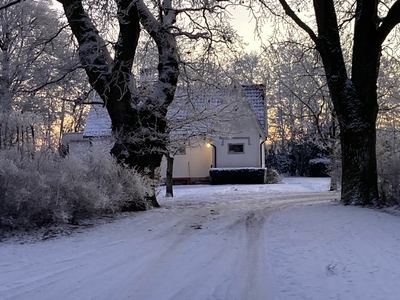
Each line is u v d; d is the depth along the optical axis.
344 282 5.53
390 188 12.86
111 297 5.09
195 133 18.33
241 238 8.56
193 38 13.37
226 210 12.87
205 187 26.98
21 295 5.18
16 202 8.98
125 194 11.43
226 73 15.09
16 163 9.59
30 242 8.45
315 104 24.64
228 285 5.51
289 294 5.14
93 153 11.37
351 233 8.61
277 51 17.14
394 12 12.52
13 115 10.95
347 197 12.88
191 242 8.25
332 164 22.88
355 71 13.24
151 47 14.83
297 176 44.34
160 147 13.61
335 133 23.30
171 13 13.41
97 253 7.43
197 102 17.36
